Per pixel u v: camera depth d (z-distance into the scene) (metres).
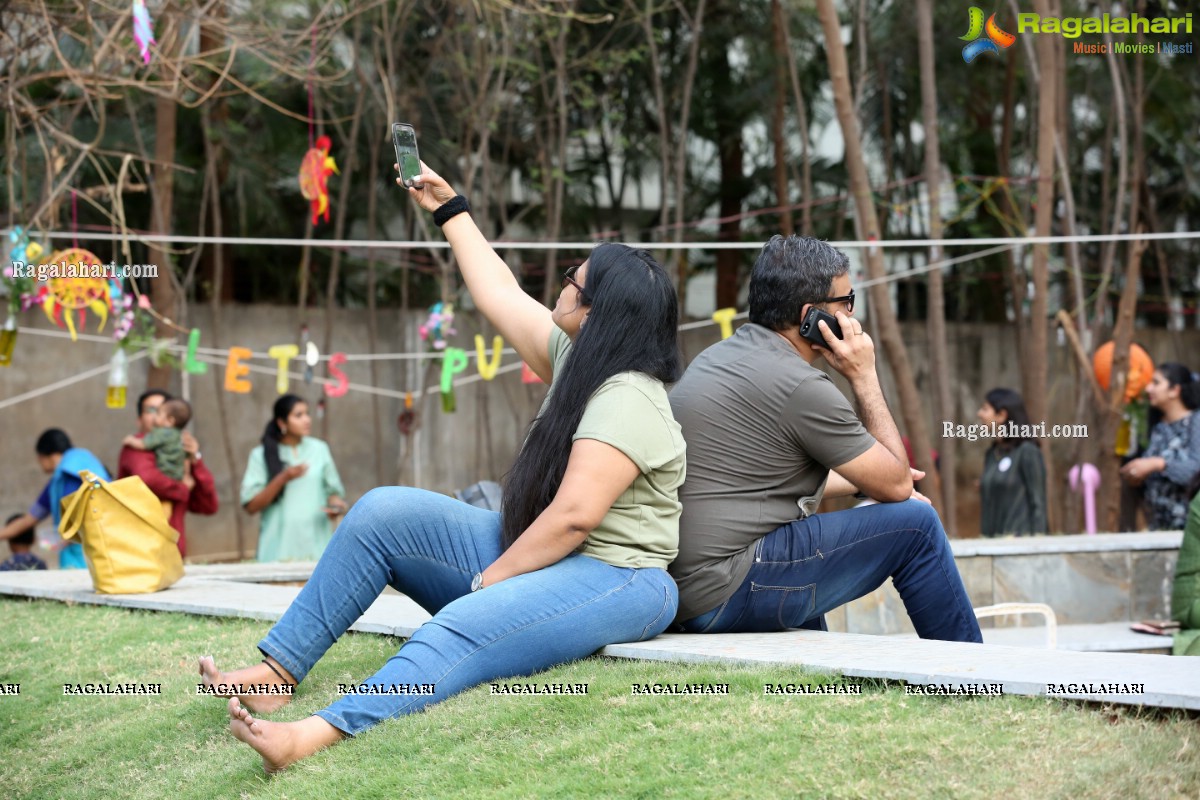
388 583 3.21
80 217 9.91
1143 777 2.22
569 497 2.97
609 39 10.59
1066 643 5.76
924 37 8.01
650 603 3.06
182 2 6.32
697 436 3.27
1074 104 11.61
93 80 5.96
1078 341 8.56
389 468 11.05
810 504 3.36
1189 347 12.48
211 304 10.40
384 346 11.05
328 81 7.09
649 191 12.67
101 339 9.45
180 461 6.55
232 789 2.83
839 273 3.36
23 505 9.62
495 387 11.34
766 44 10.60
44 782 3.23
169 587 4.85
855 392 3.38
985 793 2.21
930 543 3.36
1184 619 4.79
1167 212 12.59
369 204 10.33
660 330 3.15
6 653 4.21
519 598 2.94
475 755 2.66
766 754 2.43
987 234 11.68
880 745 2.40
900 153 12.01
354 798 2.60
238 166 10.19
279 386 7.35
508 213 11.65
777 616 3.32
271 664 3.08
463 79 9.65
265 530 7.38
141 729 3.33
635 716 2.69
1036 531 7.16
